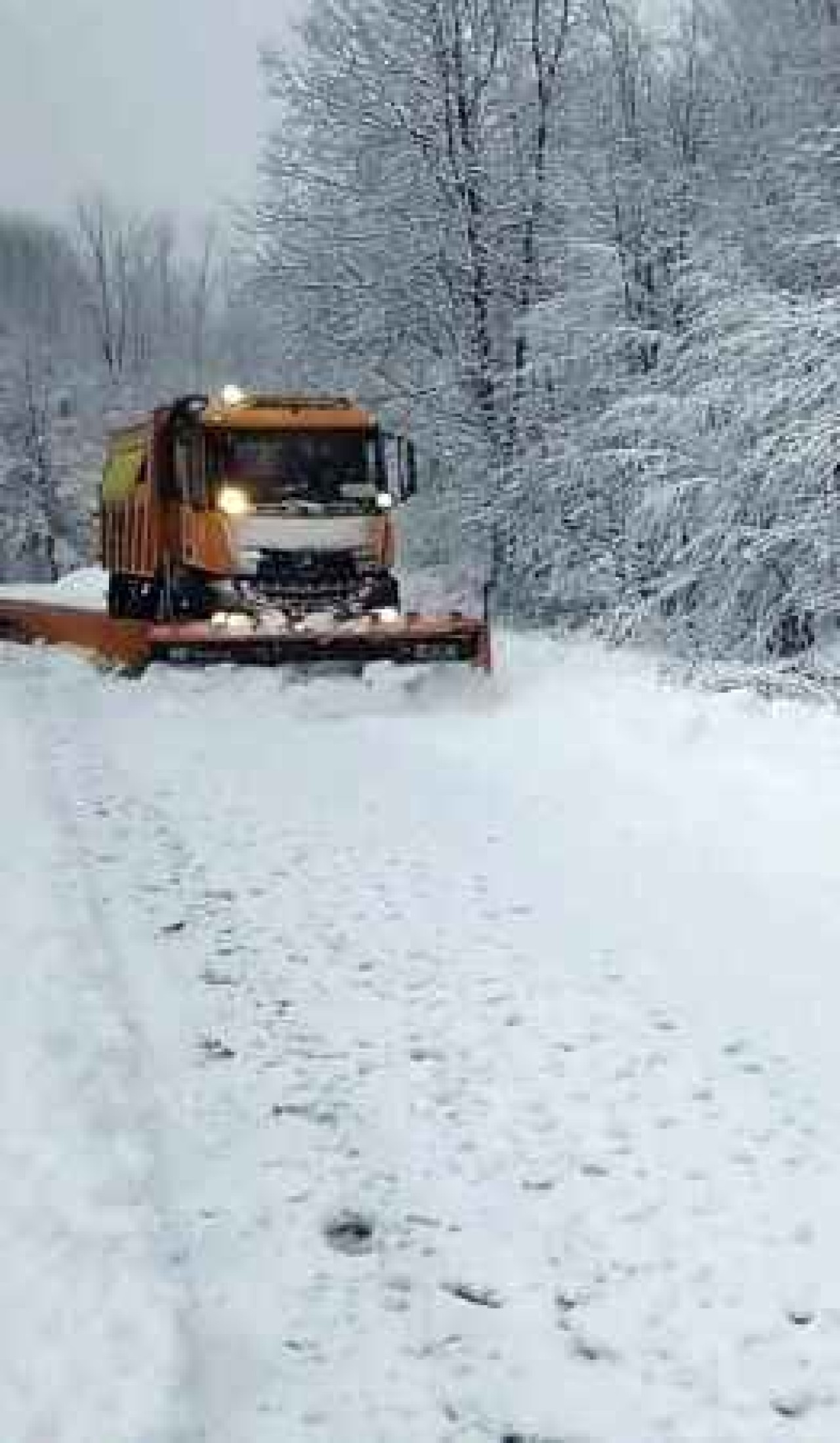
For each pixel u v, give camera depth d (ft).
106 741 42.68
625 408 54.44
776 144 61.31
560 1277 14.69
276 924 25.26
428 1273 14.73
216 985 22.29
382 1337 13.73
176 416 60.08
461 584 78.59
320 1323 13.88
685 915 25.68
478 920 25.46
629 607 57.72
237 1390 12.88
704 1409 12.80
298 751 41.47
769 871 28.14
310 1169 16.67
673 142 67.67
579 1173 16.65
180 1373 12.34
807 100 62.08
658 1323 13.97
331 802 34.83
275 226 77.77
